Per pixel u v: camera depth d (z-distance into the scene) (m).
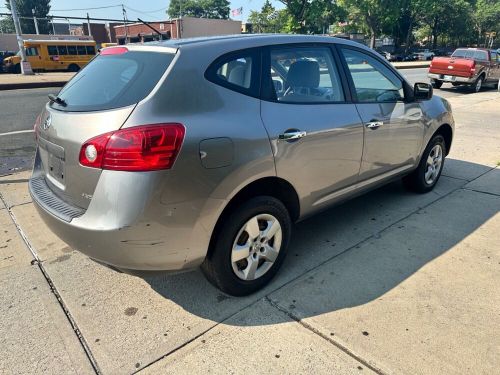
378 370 2.25
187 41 2.79
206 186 2.43
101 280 3.14
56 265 3.35
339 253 3.49
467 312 2.72
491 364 2.29
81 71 3.10
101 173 2.29
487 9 64.25
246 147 2.59
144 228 2.30
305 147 2.99
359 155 3.54
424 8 48.88
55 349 2.45
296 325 2.62
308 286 3.03
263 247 2.93
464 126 8.52
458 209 4.35
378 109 3.70
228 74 2.69
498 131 8.03
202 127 2.42
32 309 2.81
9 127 8.95
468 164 5.91
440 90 16.50
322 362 2.32
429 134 4.48
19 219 4.21
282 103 2.91
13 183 5.34
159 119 2.31
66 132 2.48
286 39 3.12
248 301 2.87
